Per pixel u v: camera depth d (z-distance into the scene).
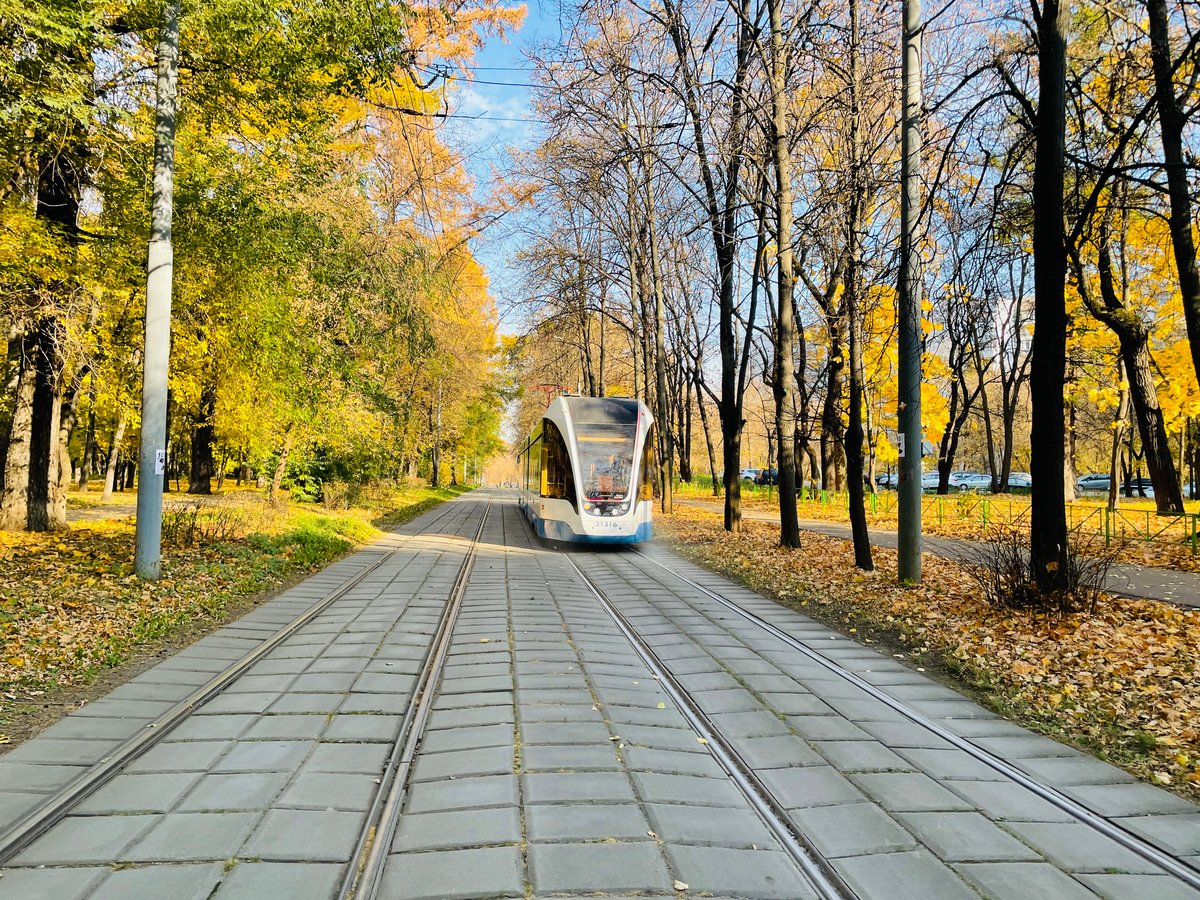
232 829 3.54
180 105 11.30
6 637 6.71
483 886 3.05
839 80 13.58
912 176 10.45
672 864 3.26
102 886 3.04
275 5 9.77
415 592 10.60
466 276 25.59
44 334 11.74
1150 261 18.75
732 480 19.20
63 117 8.59
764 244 16.81
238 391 16.14
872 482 28.17
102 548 12.23
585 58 13.77
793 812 3.84
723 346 18.92
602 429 17.03
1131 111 10.50
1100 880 3.25
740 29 13.90
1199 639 7.45
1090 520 19.72
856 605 9.77
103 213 12.28
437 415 40.22
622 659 6.93
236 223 11.75
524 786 4.05
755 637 7.95
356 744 4.68
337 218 14.52
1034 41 8.91
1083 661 6.75
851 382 12.74
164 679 6.02
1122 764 4.68
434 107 12.27
